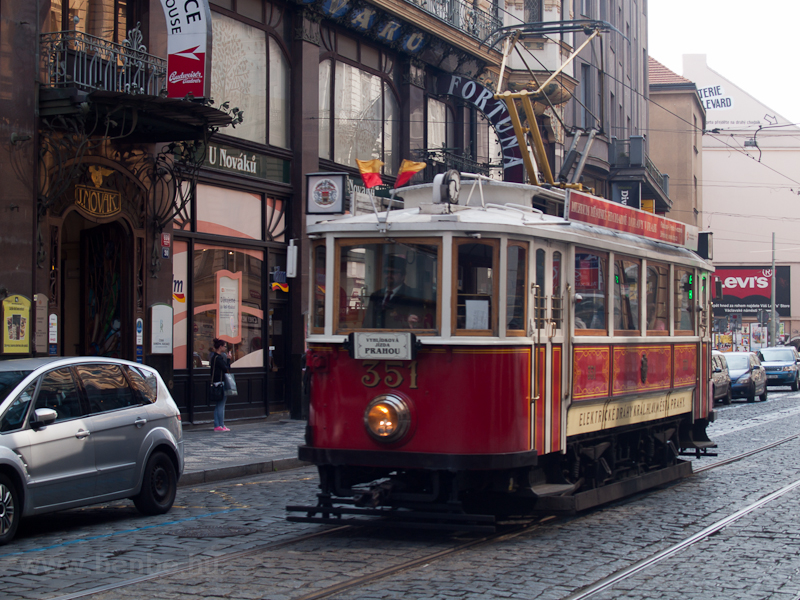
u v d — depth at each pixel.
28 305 14.38
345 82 22.56
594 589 6.57
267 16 20.42
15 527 8.31
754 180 72.75
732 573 7.11
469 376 8.09
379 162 8.69
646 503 10.61
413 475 8.40
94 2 16.05
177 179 17.41
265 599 6.25
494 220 8.44
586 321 9.69
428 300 8.27
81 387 9.31
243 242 19.64
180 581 6.82
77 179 15.53
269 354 20.41
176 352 18.00
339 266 8.60
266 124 20.36
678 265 12.49
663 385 11.77
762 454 15.64
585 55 34.66
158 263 17.12
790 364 39.88
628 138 40.38
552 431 8.92
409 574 7.02
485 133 28.38
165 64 16.34
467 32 25.92
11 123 14.17
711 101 73.56
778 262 71.75
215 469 12.81
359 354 8.27
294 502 10.73
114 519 9.73
